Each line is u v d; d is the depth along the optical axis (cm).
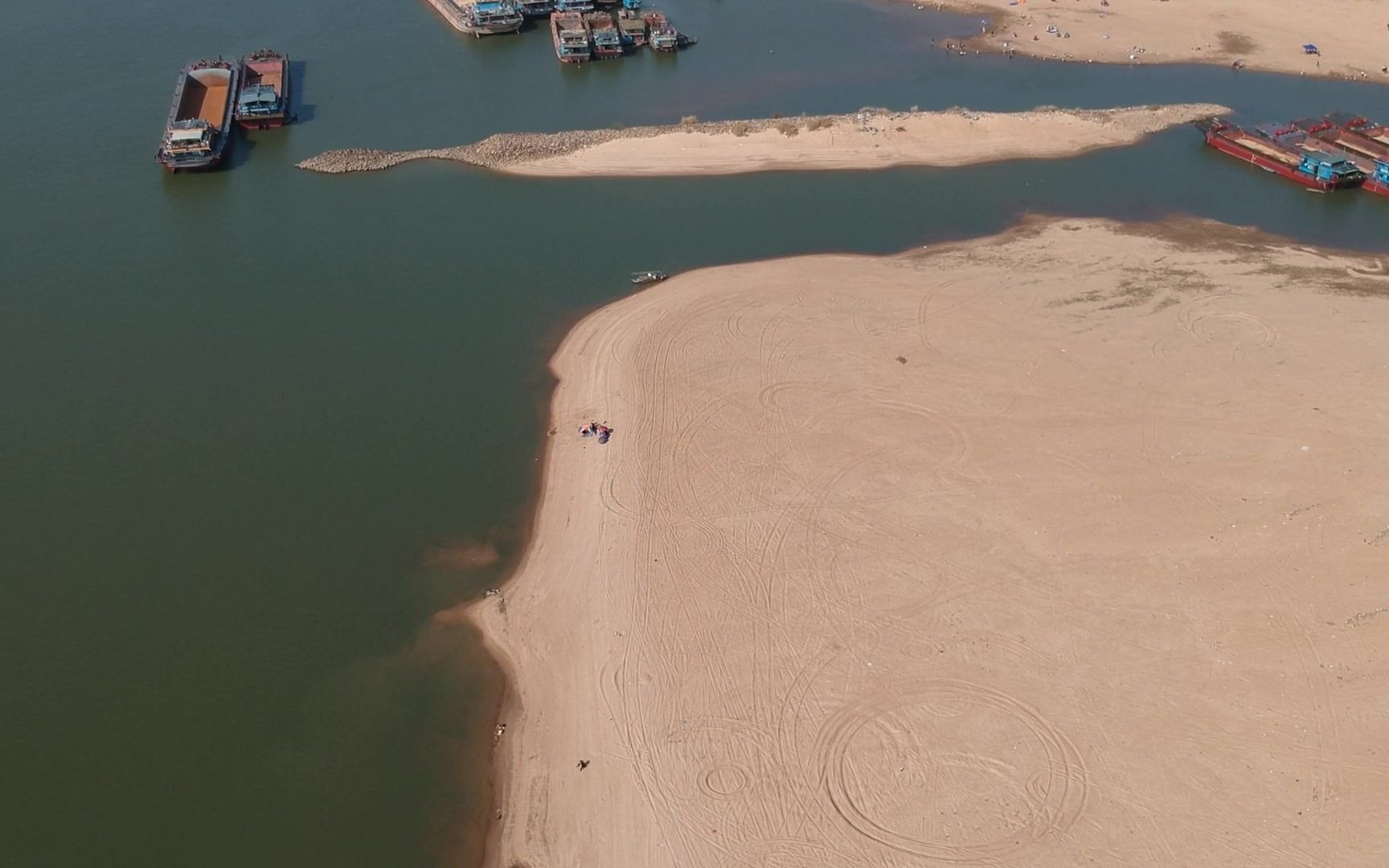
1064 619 5500
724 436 6881
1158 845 4434
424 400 7375
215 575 5925
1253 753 4803
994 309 8269
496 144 11194
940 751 4838
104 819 4650
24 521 6262
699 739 4947
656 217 9912
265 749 4975
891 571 5812
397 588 5869
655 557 5966
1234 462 6562
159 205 9994
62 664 5366
